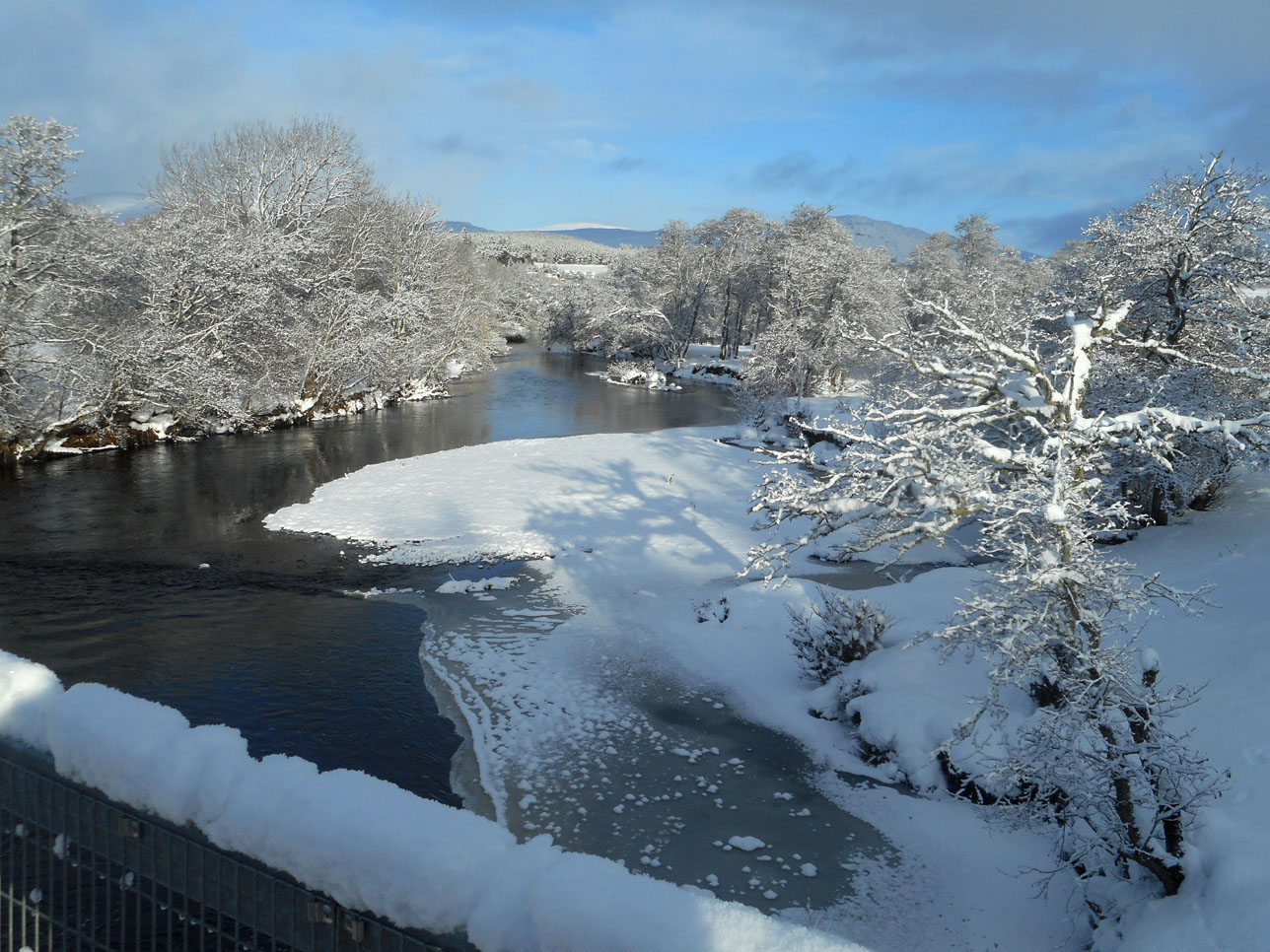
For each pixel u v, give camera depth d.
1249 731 8.72
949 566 21.75
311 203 52.44
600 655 16.20
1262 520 19.48
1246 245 19.30
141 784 2.92
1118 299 19.44
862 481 11.10
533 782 11.39
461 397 59.31
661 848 9.90
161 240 38.53
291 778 2.76
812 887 9.14
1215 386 18.56
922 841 10.12
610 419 50.59
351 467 33.72
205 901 2.81
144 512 25.78
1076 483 9.80
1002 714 8.09
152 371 35.28
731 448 39.16
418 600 19.17
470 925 2.29
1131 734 7.34
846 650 14.48
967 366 13.30
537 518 26.47
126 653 15.39
